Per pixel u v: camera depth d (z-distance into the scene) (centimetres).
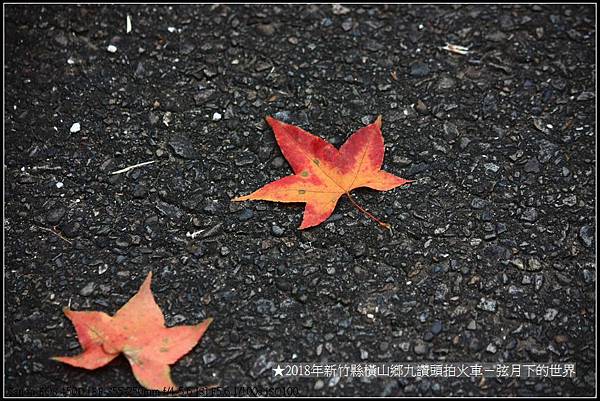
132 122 92
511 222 88
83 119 92
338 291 86
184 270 87
